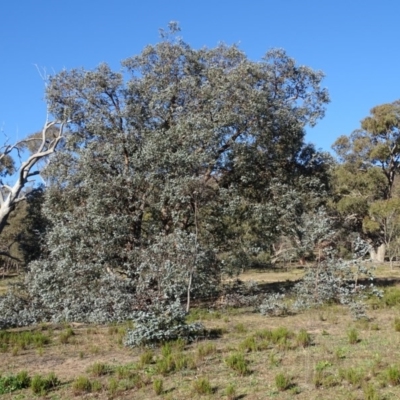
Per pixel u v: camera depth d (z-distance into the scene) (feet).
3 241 123.34
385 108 126.72
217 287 46.96
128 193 50.01
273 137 57.16
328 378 21.13
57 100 56.80
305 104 58.80
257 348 27.32
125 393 21.21
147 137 51.01
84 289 44.50
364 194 126.11
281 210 52.29
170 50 56.49
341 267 42.83
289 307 43.16
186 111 54.29
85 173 50.19
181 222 51.83
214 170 54.49
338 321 35.68
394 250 116.57
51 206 54.13
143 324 30.17
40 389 21.89
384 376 21.06
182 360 24.41
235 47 58.44
